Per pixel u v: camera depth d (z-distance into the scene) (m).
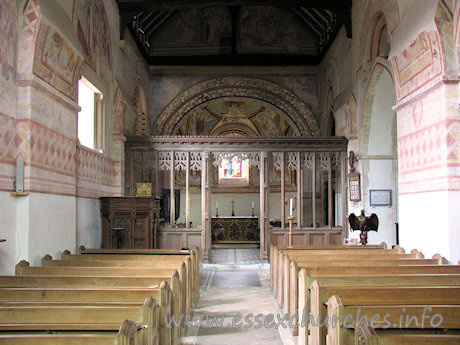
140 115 16.88
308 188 20.00
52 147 7.49
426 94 7.79
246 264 13.02
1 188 6.22
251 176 23.95
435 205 7.51
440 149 7.34
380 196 12.53
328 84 16.17
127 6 12.84
